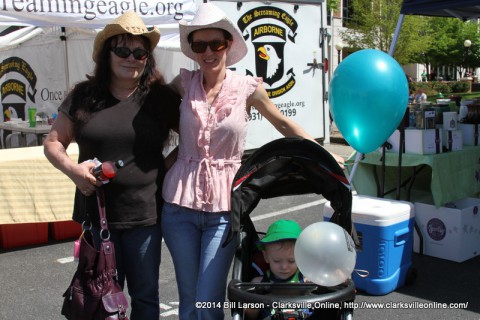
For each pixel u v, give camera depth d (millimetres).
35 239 5605
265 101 2787
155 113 2670
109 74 2650
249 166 2582
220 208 2643
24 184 5211
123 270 2768
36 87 10688
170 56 8422
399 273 4320
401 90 3379
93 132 2572
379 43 22625
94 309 2473
